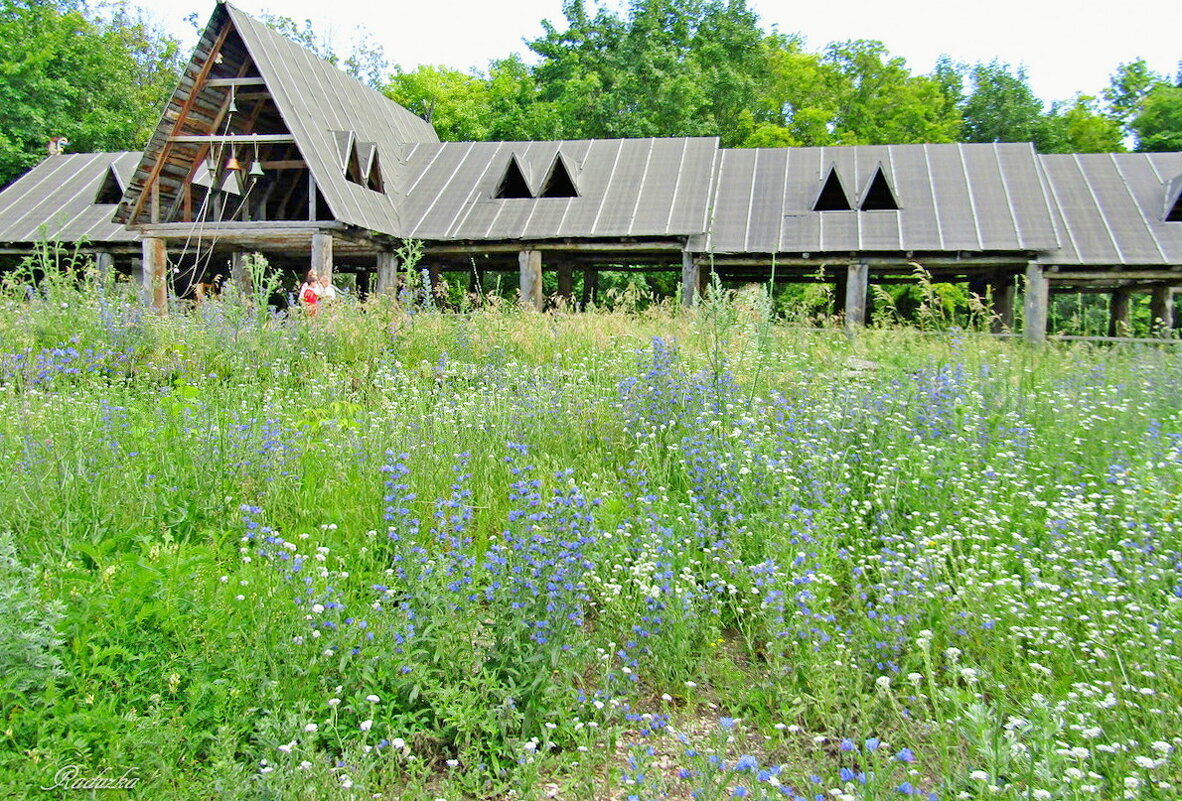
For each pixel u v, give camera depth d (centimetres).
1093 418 743
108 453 600
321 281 1609
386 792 357
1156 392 853
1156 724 344
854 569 498
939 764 352
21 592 391
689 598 446
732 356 862
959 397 752
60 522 509
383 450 669
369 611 442
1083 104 4706
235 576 469
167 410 762
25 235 2434
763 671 438
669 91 3972
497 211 2336
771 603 436
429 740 391
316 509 584
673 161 2477
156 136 2089
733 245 2203
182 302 1382
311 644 414
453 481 618
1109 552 478
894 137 4247
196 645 412
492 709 379
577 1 4544
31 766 337
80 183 2700
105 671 389
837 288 2755
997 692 396
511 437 716
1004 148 2466
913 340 1095
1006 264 2225
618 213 2272
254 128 2333
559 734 389
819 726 394
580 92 4003
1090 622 427
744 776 339
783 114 4631
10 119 3503
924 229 2198
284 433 692
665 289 3400
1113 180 2405
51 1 4144
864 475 632
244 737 377
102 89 4081
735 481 578
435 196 2425
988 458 655
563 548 420
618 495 614
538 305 2259
